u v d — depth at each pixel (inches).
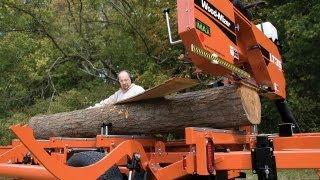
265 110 499.8
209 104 171.2
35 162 186.1
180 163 147.9
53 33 701.9
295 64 502.6
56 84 760.3
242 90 163.0
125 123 203.0
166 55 633.6
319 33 461.1
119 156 151.8
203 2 140.9
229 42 156.9
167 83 153.3
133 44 644.7
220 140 155.3
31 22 685.9
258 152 134.9
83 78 745.0
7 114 709.9
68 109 620.7
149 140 193.3
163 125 189.6
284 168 131.3
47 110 639.1
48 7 692.7
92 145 194.5
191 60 149.3
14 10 666.8
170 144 201.0
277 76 203.9
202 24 138.3
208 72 150.8
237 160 140.1
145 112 194.5
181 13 136.7
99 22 707.4
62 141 191.0
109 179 154.0
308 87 511.2
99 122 214.8
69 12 719.7
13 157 194.9
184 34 135.2
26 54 668.7
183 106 179.6
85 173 138.3
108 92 641.6
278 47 217.0
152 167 156.2
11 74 681.6
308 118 512.1
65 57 709.3
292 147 167.5
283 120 216.2
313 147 164.2
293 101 490.6
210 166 139.9
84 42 709.3
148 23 643.5
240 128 198.7
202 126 178.9
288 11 506.9
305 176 335.6
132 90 264.5
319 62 491.8
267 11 530.3
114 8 699.4
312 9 476.1
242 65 189.6
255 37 180.5
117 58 656.4
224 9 156.1
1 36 689.6
